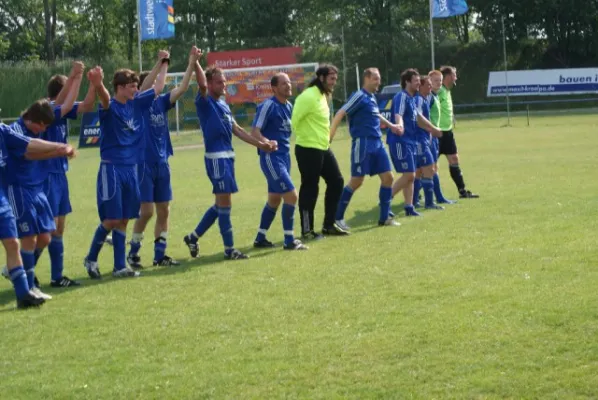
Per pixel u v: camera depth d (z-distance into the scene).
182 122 39.38
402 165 12.14
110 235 11.88
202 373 5.35
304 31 59.12
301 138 10.52
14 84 50.28
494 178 16.62
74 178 22.17
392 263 8.48
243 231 11.78
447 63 56.84
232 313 6.80
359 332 6.04
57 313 7.16
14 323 6.86
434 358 5.38
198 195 16.69
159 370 5.46
